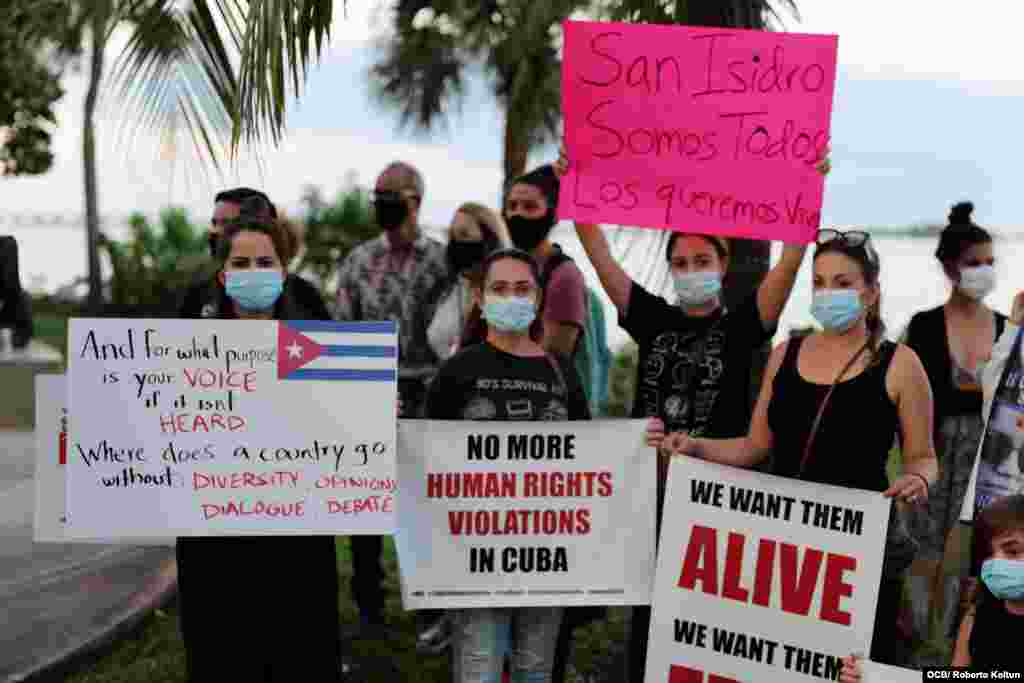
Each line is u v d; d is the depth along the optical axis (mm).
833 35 4434
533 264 4426
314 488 4363
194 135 5680
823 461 4188
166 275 19422
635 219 4602
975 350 5172
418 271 6070
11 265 5473
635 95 4555
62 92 16641
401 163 6082
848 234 4148
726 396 4559
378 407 4348
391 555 7656
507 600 4473
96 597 6324
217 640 4477
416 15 13594
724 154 4535
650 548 4488
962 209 5176
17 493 8367
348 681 5523
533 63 10750
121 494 4312
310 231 18984
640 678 4652
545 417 4488
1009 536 3861
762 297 4586
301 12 4809
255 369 4324
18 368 10891
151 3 5480
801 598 4242
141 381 4301
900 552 4246
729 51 4492
